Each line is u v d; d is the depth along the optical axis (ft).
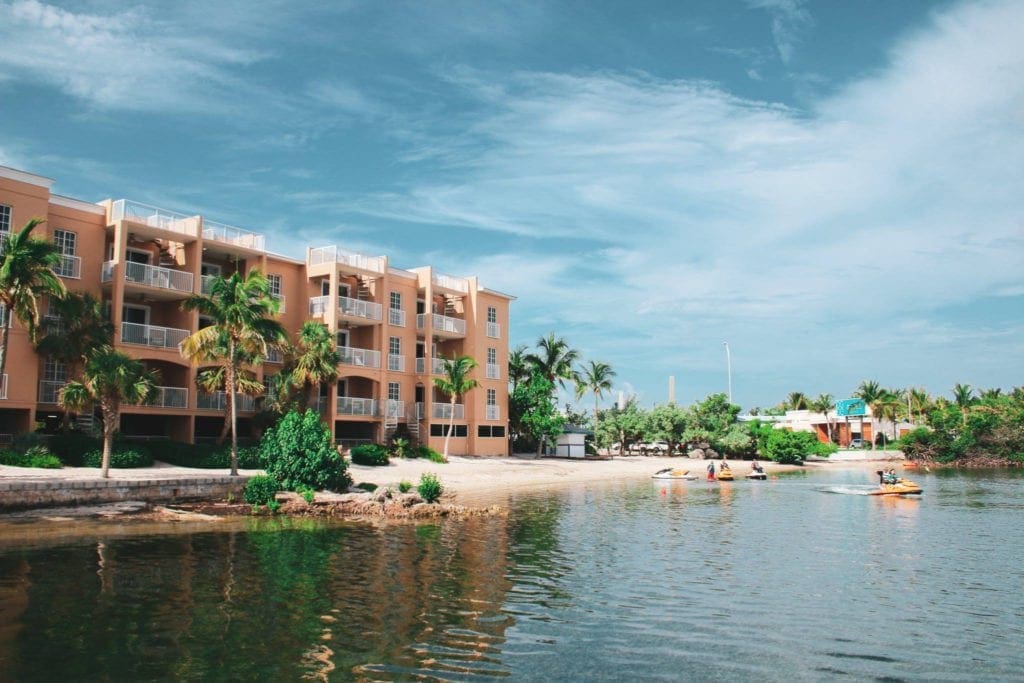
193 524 88.89
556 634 46.73
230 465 126.21
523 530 90.99
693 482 175.01
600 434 270.46
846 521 102.78
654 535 88.33
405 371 185.78
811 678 39.83
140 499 98.53
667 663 41.68
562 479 173.99
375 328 177.37
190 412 137.59
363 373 171.12
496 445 211.00
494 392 210.79
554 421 219.82
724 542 83.35
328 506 104.42
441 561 69.56
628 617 51.03
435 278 194.80
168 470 116.78
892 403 368.27
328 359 147.95
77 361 117.80
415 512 102.58
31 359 117.80
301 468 111.65
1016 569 68.95
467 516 103.76
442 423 191.72
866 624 50.14
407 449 174.70
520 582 61.36
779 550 78.38
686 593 58.39
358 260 177.47
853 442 385.70
